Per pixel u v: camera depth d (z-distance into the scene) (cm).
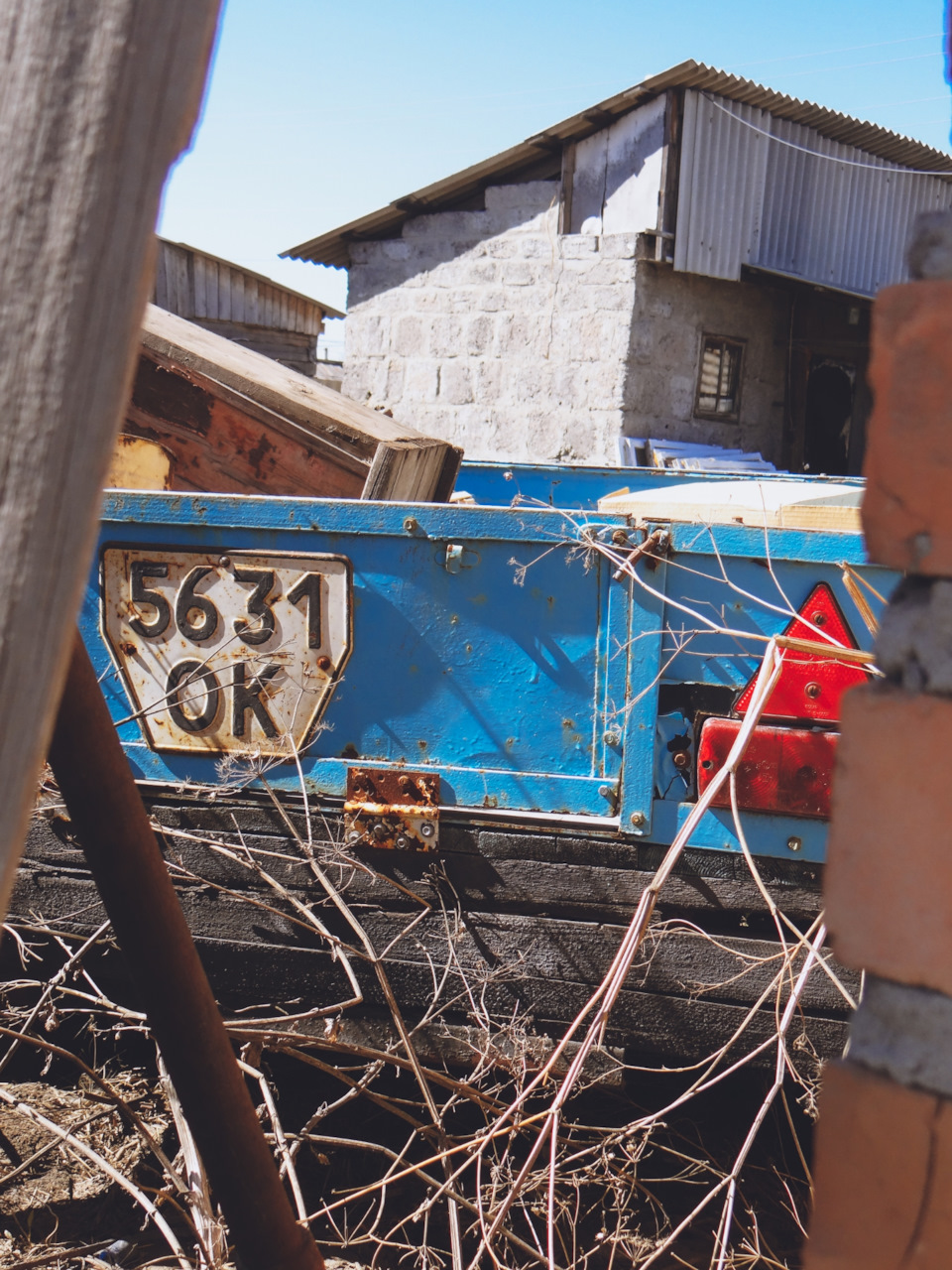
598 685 248
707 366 1328
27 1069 310
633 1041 249
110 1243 245
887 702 78
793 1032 241
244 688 267
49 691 67
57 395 66
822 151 1399
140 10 66
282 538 262
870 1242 78
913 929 77
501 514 250
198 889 271
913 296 76
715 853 243
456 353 1337
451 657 256
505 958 255
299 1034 246
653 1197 255
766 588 238
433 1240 260
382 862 261
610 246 1216
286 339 2114
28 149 66
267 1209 126
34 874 279
